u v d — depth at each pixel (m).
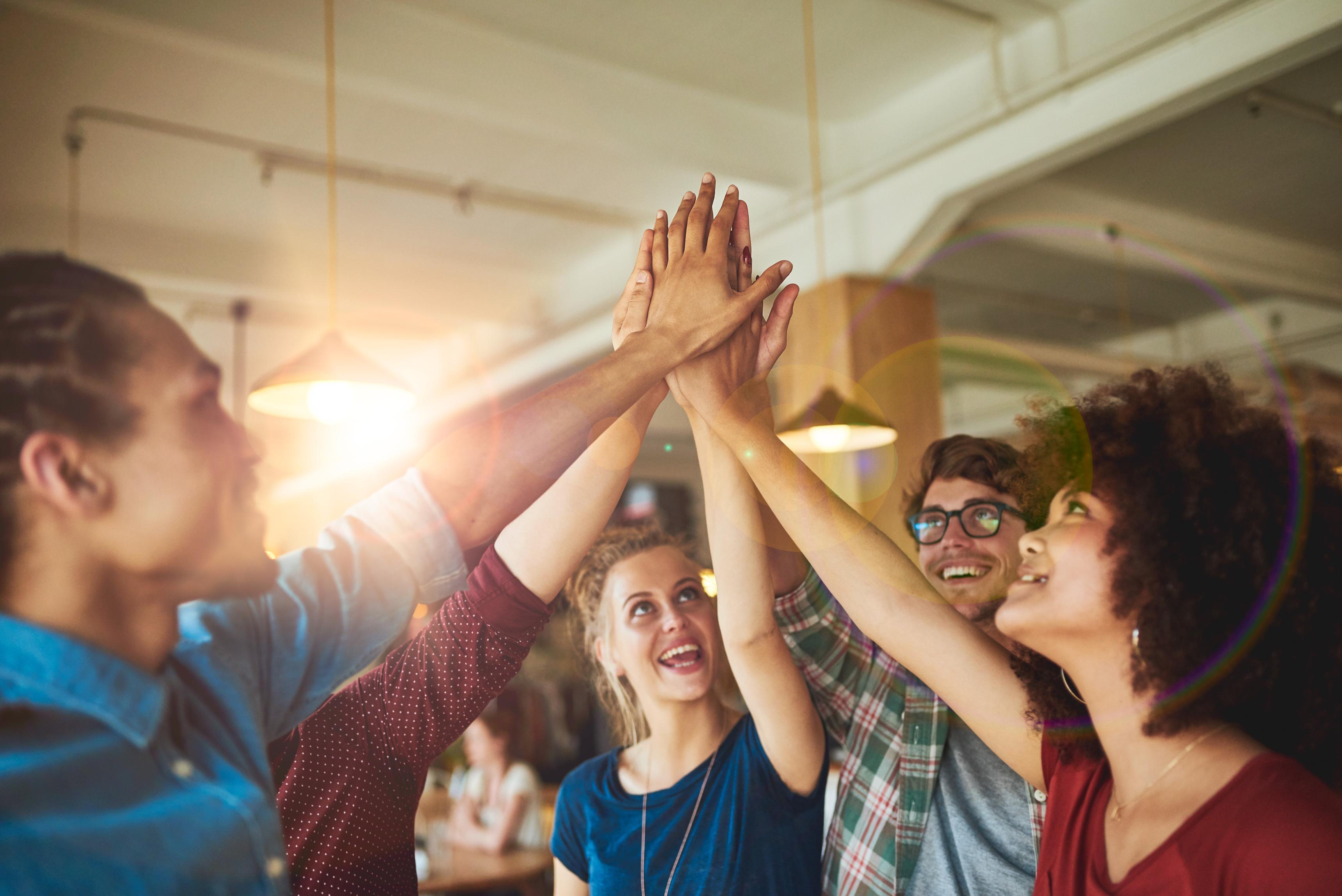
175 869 0.65
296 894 1.10
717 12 4.30
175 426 0.66
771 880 1.39
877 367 5.31
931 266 7.20
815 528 1.19
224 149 5.49
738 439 1.23
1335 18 3.45
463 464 0.96
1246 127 5.43
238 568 0.71
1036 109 4.45
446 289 7.76
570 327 7.61
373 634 0.90
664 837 1.47
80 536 0.65
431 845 4.45
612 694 1.77
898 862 1.31
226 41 3.92
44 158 5.45
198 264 6.74
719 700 1.64
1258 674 0.82
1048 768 1.03
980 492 1.54
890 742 1.40
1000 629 0.93
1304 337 8.40
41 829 0.59
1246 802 0.77
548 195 6.20
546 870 4.25
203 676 0.77
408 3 4.16
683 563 1.65
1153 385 0.91
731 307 1.20
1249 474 0.83
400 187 5.86
